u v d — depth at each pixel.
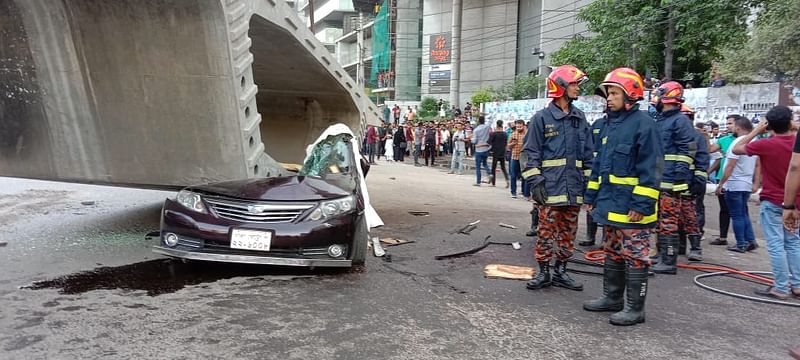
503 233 8.23
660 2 20.48
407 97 58.84
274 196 5.29
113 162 7.18
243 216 5.12
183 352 3.46
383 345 3.72
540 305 4.79
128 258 5.84
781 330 4.37
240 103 6.62
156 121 6.80
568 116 5.12
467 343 3.83
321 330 3.95
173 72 6.42
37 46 6.14
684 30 20.11
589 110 18.92
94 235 7.03
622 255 4.48
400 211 10.09
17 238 6.75
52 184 11.88
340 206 5.36
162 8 5.92
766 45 14.95
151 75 6.45
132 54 6.27
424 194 12.77
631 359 3.67
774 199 5.28
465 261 6.36
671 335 4.17
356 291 4.94
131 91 6.57
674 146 6.14
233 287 4.90
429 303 4.70
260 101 12.70
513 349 3.76
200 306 4.35
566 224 5.32
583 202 5.11
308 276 5.35
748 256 7.37
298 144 12.88
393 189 13.54
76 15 5.98
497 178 18.48
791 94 13.09
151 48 6.24
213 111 6.66
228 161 6.99
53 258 5.78
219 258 4.97
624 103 4.36
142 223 7.91
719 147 8.45
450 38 51.91
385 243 7.13
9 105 6.56
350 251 5.35
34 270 5.29
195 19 5.98
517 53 48.03
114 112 6.75
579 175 5.13
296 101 12.55
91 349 3.45
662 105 6.32
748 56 15.66
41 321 3.90
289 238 5.02
